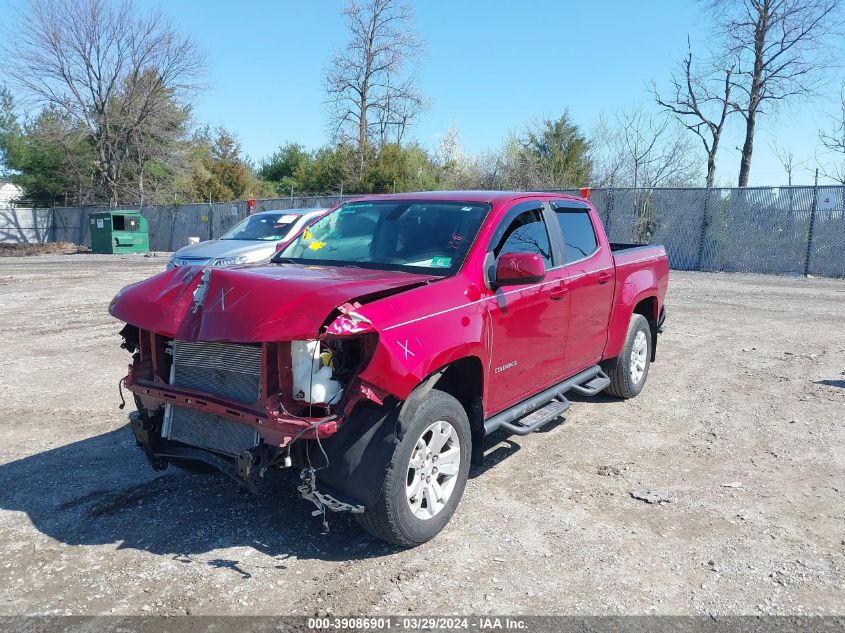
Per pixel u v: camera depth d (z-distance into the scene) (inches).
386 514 141.4
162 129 1654.8
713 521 166.4
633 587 137.5
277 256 200.4
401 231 188.1
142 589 136.0
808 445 218.2
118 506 173.5
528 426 181.2
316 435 131.6
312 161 1985.7
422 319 148.2
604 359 246.8
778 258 723.4
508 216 190.1
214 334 138.6
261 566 144.9
